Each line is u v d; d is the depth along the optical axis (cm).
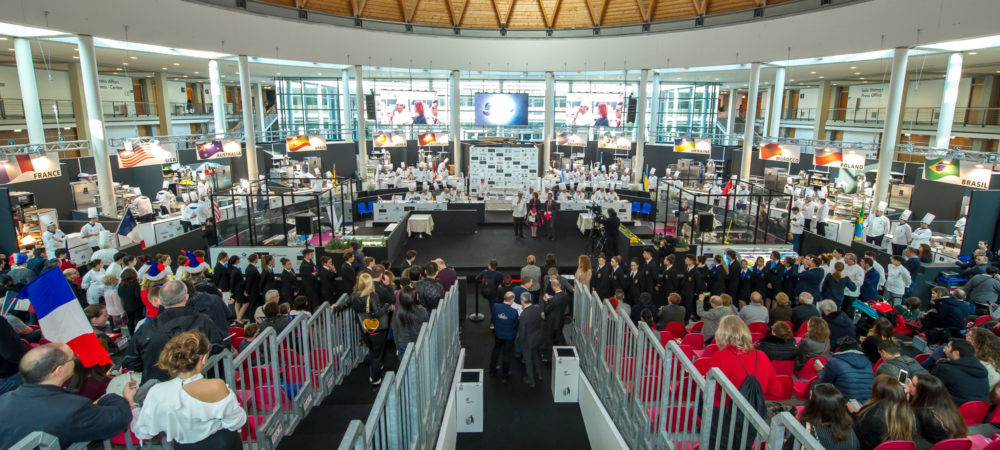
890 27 1703
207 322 456
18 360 478
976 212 1328
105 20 1625
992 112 2384
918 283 1150
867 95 3141
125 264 1008
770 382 464
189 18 1852
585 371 771
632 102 2673
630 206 1973
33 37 1673
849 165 1923
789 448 403
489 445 627
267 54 2214
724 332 460
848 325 756
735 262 1066
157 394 311
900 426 385
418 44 2520
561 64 2655
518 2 2453
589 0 2405
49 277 420
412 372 429
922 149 1836
